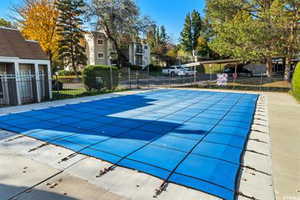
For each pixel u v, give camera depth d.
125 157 3.17
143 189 2.35
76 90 13.16
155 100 9.30
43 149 3.47
